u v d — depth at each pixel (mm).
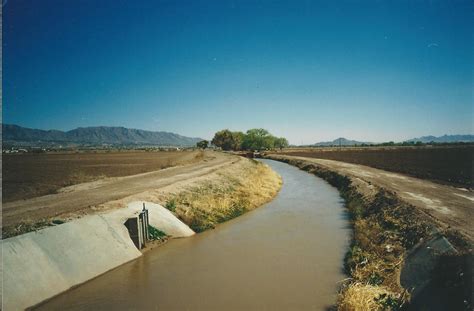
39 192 23219
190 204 20203
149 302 9844
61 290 10422
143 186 24062
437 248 10219
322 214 21531
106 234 13523
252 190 28844
